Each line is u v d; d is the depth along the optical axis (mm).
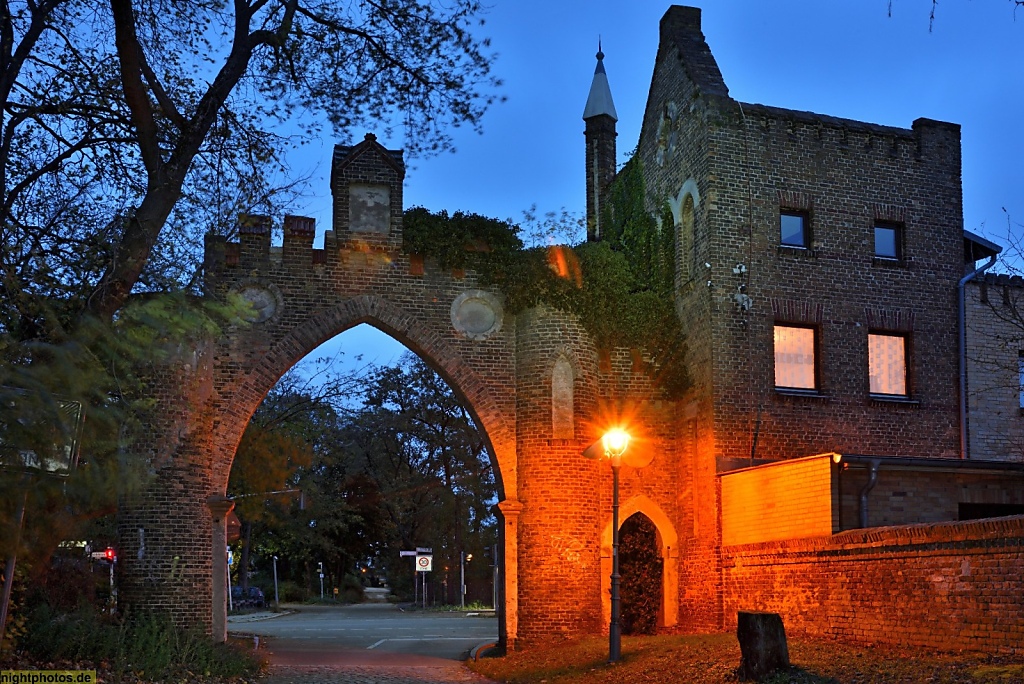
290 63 18281
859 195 25203
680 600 24328
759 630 13906
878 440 24375
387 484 59844
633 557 24969
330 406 30984
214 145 16688
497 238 24781
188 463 22016
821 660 14344
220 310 13508
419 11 18609
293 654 23750
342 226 24172
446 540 57688
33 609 17531
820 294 24516
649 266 26375
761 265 24188
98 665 16266
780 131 24812
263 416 31469
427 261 24594
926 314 25250
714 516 22875
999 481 20812
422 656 23969
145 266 15203
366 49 18828
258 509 30344
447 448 54031
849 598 17047
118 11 15523
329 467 62219
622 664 17625
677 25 26391
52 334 12461
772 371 23891
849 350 24531
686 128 25359
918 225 25547
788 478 20375
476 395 24375
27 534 12484
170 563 21578
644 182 27484
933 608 14727
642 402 25125
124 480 12180
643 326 25000
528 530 23875
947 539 14453
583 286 24688
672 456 25078
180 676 16594
